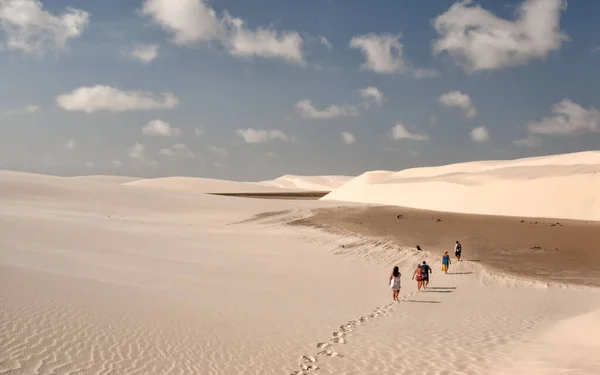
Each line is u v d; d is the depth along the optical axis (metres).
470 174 96.25
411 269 31.92
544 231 47.53
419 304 21.83
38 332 12.48
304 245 37.59
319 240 39.72
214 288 21.39
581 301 24.14
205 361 12.42
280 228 45.41
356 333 16.38
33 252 24.28
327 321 17.69
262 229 44.62
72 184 66.38
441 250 38.34
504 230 47.56
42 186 61.62
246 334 15.03
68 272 20.16
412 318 19.00
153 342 13.19
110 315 14.68
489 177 90.19
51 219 40.34
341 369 12.79
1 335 11.89
